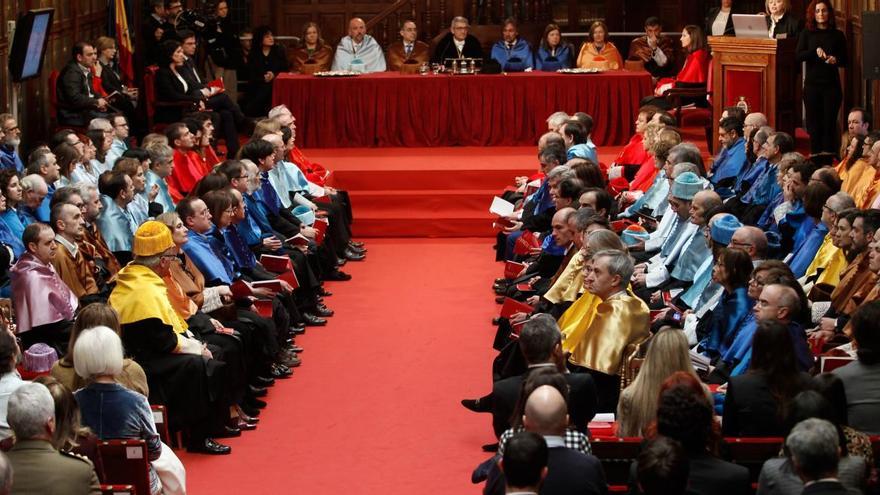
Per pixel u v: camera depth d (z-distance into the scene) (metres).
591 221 10.43
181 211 11.10
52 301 9.98
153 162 13.70
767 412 7.02
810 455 5.54
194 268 10.73
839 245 9.76
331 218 15.59
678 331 7.27
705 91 19.03
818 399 6.30
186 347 9.73
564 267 10.73
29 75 16.41
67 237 10.79
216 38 21.41
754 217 13.30
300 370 11.88
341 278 15.21
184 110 18.81
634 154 16.28
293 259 13.26
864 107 18.36
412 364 12.02
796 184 11.57
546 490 6.06
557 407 6.16
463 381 11.52
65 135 13.57
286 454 9.80
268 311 11.34
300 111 19.64
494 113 19.64
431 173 17.84
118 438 7.63
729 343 8.96
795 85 17.17
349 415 10.66
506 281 14.52
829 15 16.98
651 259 11.93
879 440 6.61
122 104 18.42
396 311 13.85
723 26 19.62
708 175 15.56
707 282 10.64
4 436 7.45
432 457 9.70
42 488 6.23
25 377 9.11
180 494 8.07
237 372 10.32
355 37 21.19
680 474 5.43
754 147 13.86
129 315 9.58
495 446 9.84
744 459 6.68
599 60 21.12
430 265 15.90
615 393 8.58
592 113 19.59
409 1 23.41
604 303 8.71
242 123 19.67
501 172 17.83
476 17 23.61
